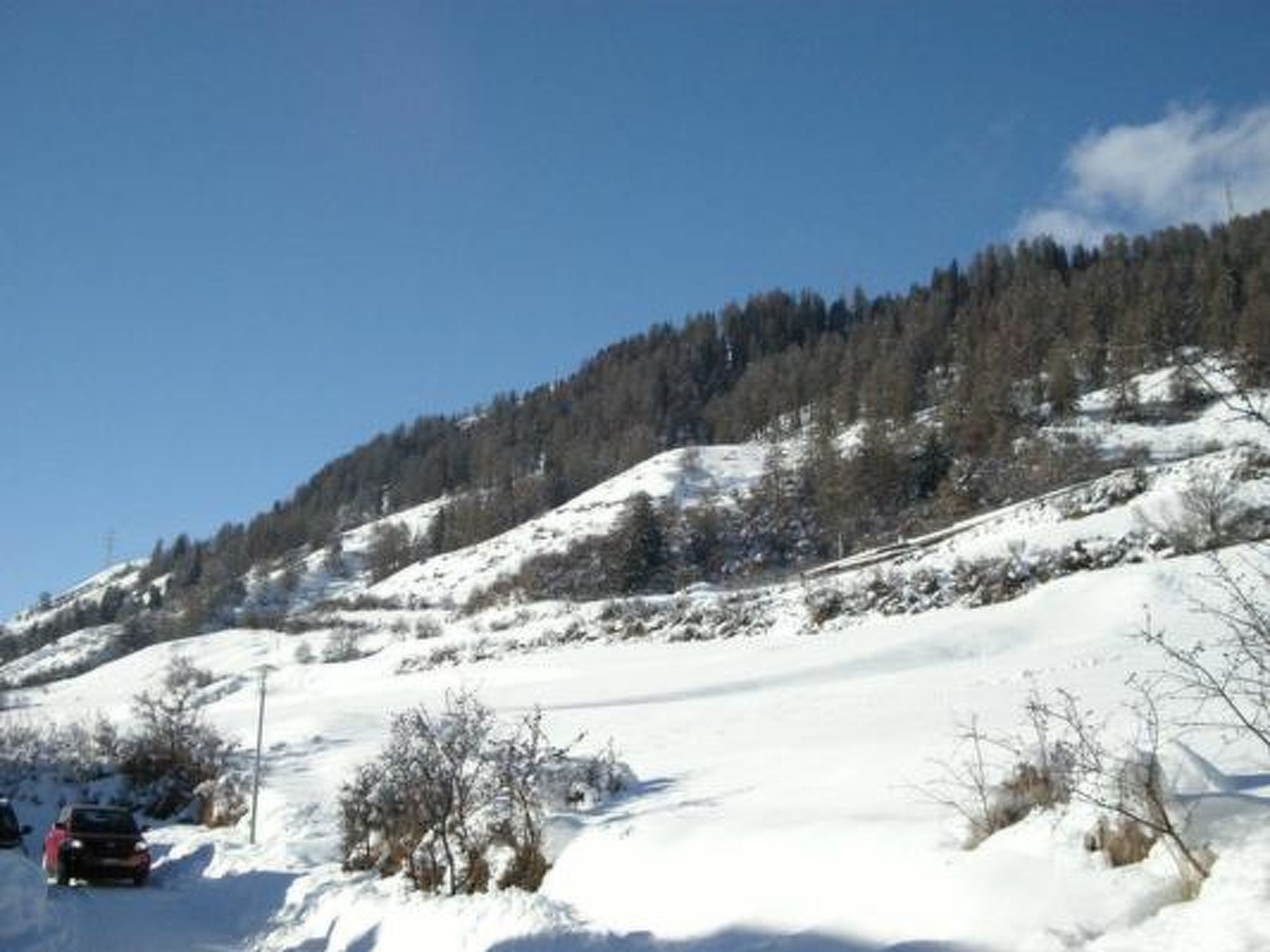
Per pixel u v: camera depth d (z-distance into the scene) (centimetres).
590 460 15325
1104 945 607
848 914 803
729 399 16112
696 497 10381
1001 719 1633
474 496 15050
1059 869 726
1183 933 584
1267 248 9469
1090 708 1569
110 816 2092
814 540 7925
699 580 7450
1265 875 603
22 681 10988
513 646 5478
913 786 1090
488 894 1182
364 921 1292
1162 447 6956
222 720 4666
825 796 1215
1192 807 716
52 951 1261
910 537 6869
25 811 3534
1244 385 594
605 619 5362
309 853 2053
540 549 10056
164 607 14800
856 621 4216
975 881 745
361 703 4606
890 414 11169
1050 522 4725
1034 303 12612
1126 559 3825
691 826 1164
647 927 981
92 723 4838
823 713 2389
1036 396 8988
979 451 8194
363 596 10250
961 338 13262
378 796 1783
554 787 1600
